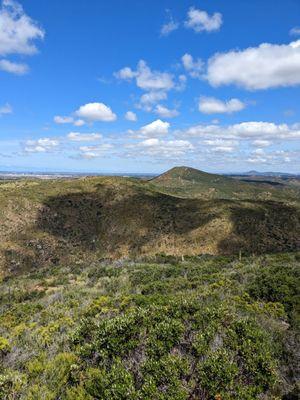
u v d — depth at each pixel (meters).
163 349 7.24
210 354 6.81
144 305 13.42
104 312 13.58
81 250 70.19
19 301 31.69
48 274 49.22
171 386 6.13
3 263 60.03
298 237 65.75
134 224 77.19
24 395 6.72
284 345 8.04
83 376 7.10
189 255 59.84
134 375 6.75
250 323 8.28
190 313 9.45
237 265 30.28
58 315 16.17
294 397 6.43
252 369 6.71
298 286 13.66
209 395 6.23
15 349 9.80
